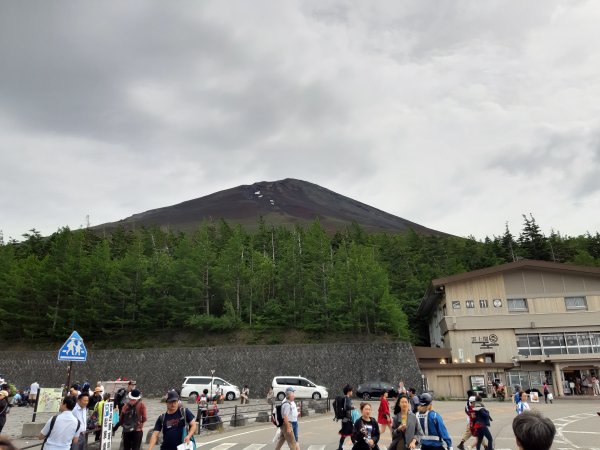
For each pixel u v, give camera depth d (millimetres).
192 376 41719
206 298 53594
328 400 32781
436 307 55656
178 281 52719
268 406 35125
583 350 45031
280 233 87250
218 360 45719
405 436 9125
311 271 55094
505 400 40719
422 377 42281
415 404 16266
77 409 9469
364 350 44219
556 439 16953
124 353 47000
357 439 9938
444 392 43375
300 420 26141
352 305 48906
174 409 8297
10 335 51781
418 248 86750
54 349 49531
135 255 54406
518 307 47406
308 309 50094
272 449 15461
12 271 55500
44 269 54375
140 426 11266
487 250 82000
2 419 12562
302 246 64125
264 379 44375
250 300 53875
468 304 47781
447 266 74875
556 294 47344
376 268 50719
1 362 47188
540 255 78438
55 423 8023
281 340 49188
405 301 63469
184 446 7941
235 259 56250
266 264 57625
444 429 9055
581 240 93875
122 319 50156
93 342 50812
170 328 52375
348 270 51031
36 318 50062
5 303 51750
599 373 44000
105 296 51062
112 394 25766
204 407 21109
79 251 56375
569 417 25172
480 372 43312
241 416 24469
